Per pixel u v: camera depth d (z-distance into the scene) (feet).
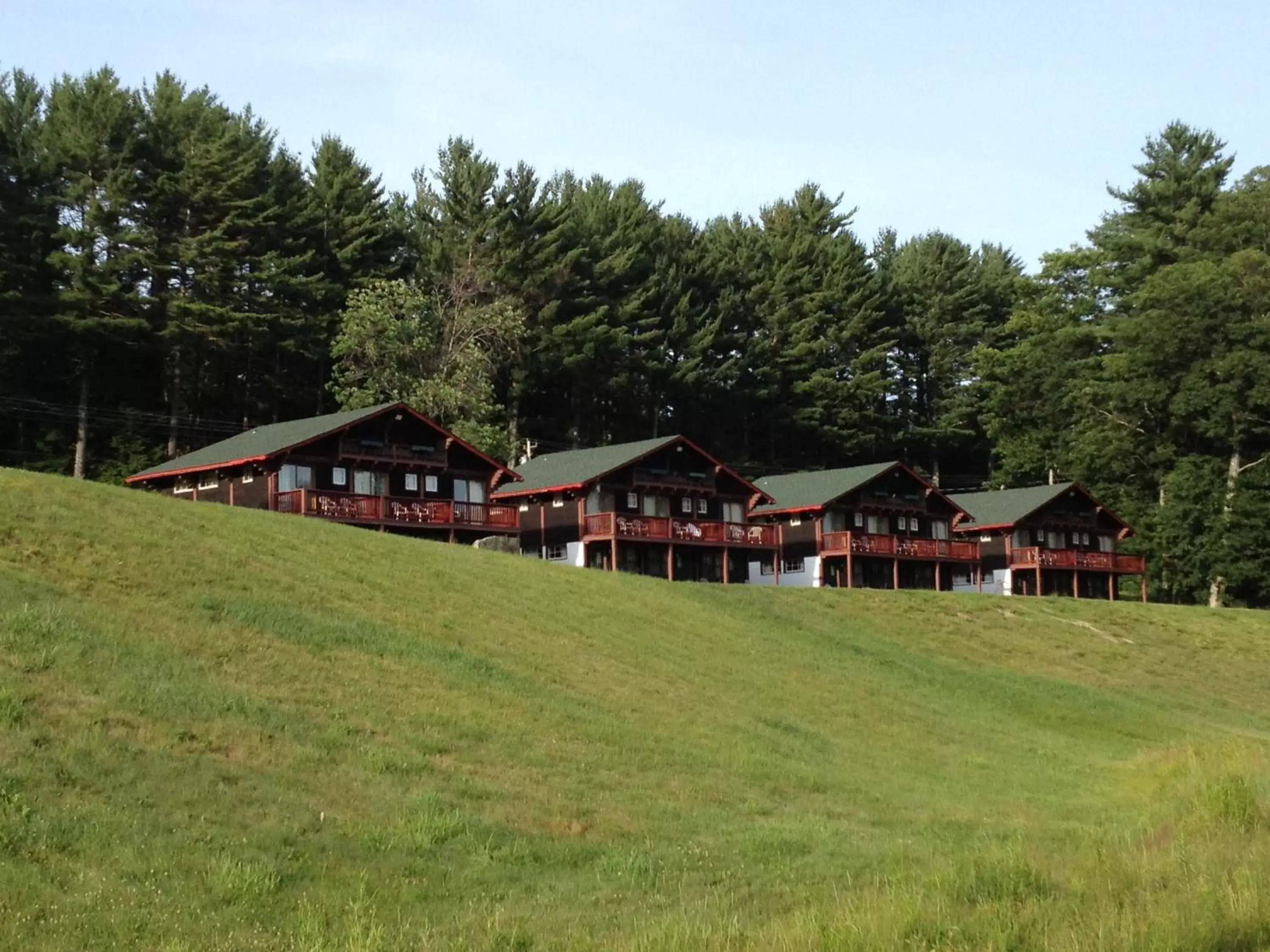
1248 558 278.26
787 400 334.03
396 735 79.41
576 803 75.41
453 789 72.69
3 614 77.46
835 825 79.41
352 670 89.97
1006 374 347.97
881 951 47.01
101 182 241.35
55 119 250.57
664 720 101.71
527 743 85.56
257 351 261.85
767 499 241.35
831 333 337.72
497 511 197.57
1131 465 315.78
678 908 56.75
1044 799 98.37
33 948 44.60
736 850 70.54
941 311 371.97
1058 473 342.85
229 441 202.90
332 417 196.44
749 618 161.68
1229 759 107.14
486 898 58.13
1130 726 150.92
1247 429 290.35
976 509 286.66
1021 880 57.36
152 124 251.19
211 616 92.02
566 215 292.81
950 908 52.06
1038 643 197.77
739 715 109.81
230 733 71.05
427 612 113.70
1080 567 278.46
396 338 258.16
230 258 246.27
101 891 50.37
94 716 67.05
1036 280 361.51
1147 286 307.78
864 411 337.93
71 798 57.57
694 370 304.50
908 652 170.19
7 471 112.98
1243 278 295.07
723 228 362.33
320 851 59.93
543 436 315.78
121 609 87.25
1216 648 217.36
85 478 237.25
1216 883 55.01
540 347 285.43
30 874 50.19
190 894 52.19
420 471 199.31
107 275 231.71
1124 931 48.08
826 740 109.50
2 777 57.16
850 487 248.73
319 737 74.79
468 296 277.03
